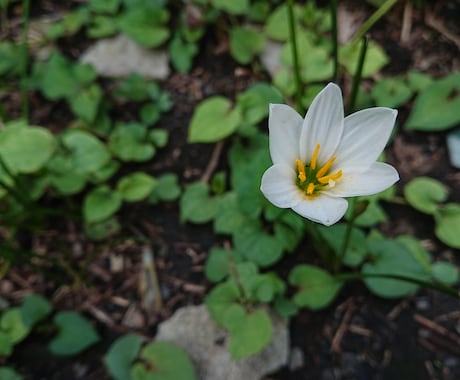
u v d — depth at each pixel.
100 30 0.33
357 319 0.26
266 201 0.24
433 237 0.27
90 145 0.27
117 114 0.32
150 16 0.32
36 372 0.25
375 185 0.18
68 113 0.32
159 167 0.30
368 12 0.33
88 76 0.30
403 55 0.32
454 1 0.33
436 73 0.31
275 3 0.33
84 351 0.26
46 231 0.29
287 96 0.29
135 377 0.23
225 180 0.29
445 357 0.24
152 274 0.27
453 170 0.29
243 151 0.28
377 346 0.25
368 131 0.19
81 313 0.27
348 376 0.24
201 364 0.24
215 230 0.26
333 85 0.18
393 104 0.29
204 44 0.33
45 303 0.26
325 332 0.25
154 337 0.26
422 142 0.30
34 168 0.27
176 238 0.28
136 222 0.29
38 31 0.35
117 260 0.28
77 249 0.28
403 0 0.33
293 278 0.25
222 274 0.25
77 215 0.28
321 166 0.19
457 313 0.25
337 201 0.19
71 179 0.28
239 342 0.22
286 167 0.19
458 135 0.29
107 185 0.29
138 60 0.33
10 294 0.27
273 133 0.18
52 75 0.30
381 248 0.25
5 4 0.35
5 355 0.25
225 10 0.33
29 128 0.28
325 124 0.19
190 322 0.25
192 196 0.28
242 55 0.32
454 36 0.32
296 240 0.25
